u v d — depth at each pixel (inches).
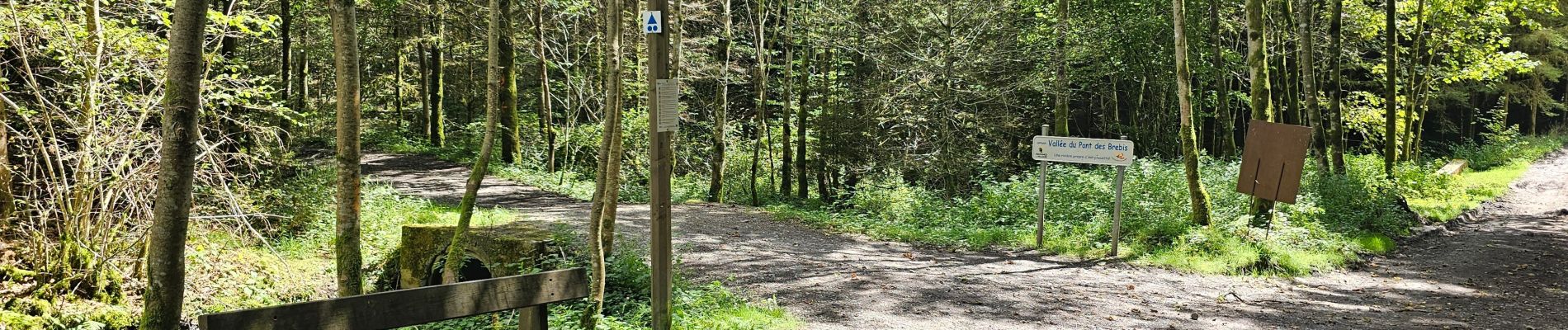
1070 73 882.1
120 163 320.5
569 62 962.7
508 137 952.3
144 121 337.1
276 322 126.7
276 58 1024.9
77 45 312.0
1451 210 688.4
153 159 332.8
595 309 259.9
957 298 338.6
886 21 871.7
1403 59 1073.5
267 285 394.6
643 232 453.1
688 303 293.9
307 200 499.2
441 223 411.2
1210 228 461.4
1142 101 1021.2
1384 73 1040.2
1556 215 710.5
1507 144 1251.8
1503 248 534.9
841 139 853.8
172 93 157.8
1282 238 459.5
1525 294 385.7
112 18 352.8
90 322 315.6
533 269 347.3
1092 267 421.1
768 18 1087.6
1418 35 904.9
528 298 154.6
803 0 838.5
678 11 418.9
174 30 157.1
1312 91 663.1
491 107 326.0
